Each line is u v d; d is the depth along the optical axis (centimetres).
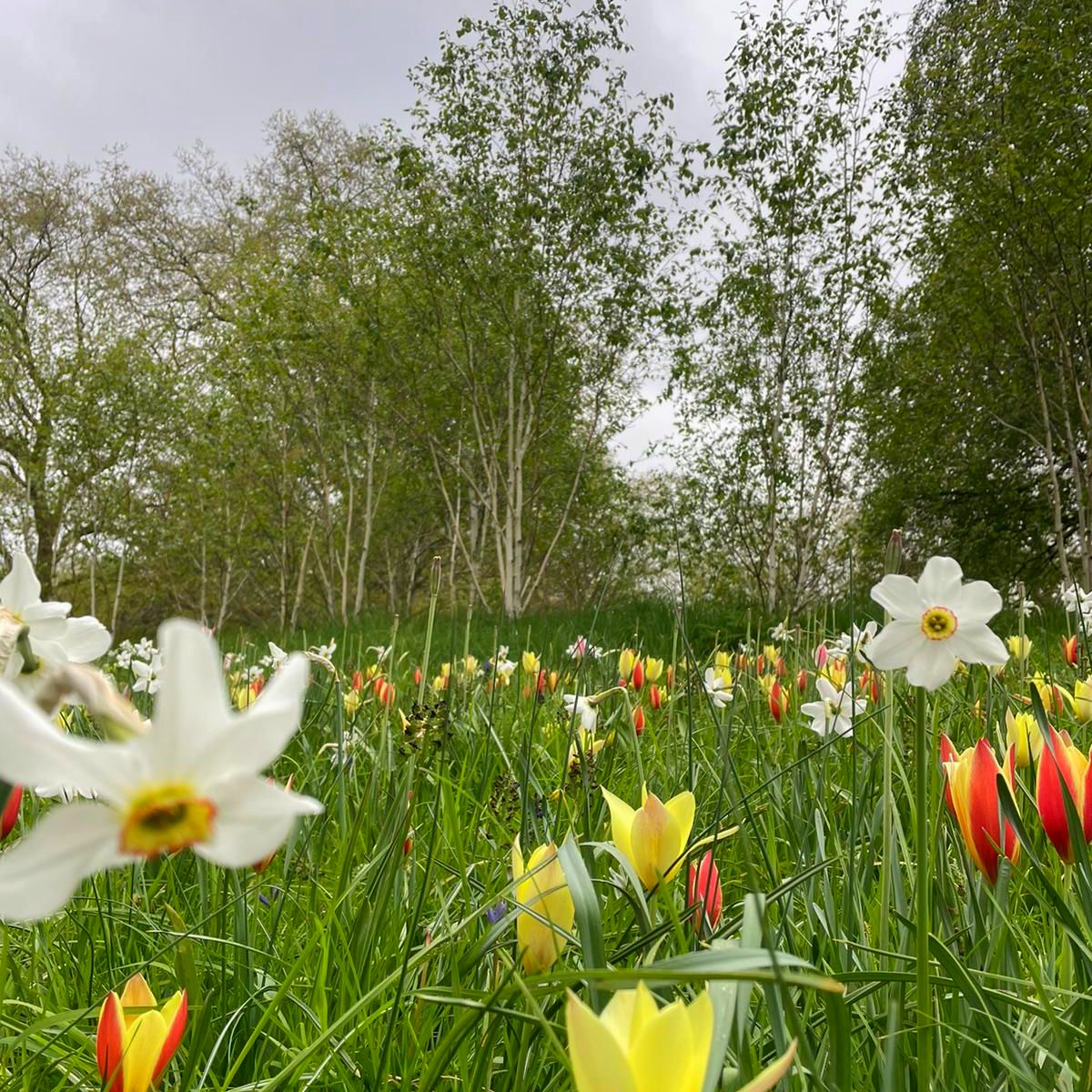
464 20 1834
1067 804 139
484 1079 135
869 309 1770
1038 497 2042
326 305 2202
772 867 210
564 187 1886
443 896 225
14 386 2608
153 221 3005
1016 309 1734
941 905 158
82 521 2653
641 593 2272
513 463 2070
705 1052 62
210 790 54
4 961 162
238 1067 164
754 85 1697
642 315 1930
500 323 2017
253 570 3195
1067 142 1459
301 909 236
